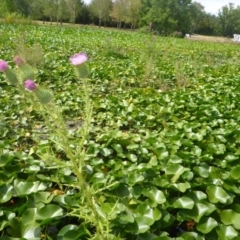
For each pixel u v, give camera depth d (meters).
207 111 1.59
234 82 2.42
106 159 1.11
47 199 0.78
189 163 1.01
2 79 2.13
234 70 3.16
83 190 0.57
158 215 0.75
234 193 0.91
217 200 0.83
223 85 2.32
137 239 0.71
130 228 0.71
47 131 1.40
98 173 0.93
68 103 1.73
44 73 2.37
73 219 0.78
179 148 1.18
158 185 0.88
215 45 8.33
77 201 0.78
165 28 14.28
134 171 0.96
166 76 2.65
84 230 0.66
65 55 3.51
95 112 1.66
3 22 8.37
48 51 3.76
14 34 5.31
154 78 2.54
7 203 0.84
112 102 1.78
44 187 0.83
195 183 0.90
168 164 1.00
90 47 4.57
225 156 1.12
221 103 1.77
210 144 1.18
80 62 0.58
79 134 1.24
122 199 0.84
